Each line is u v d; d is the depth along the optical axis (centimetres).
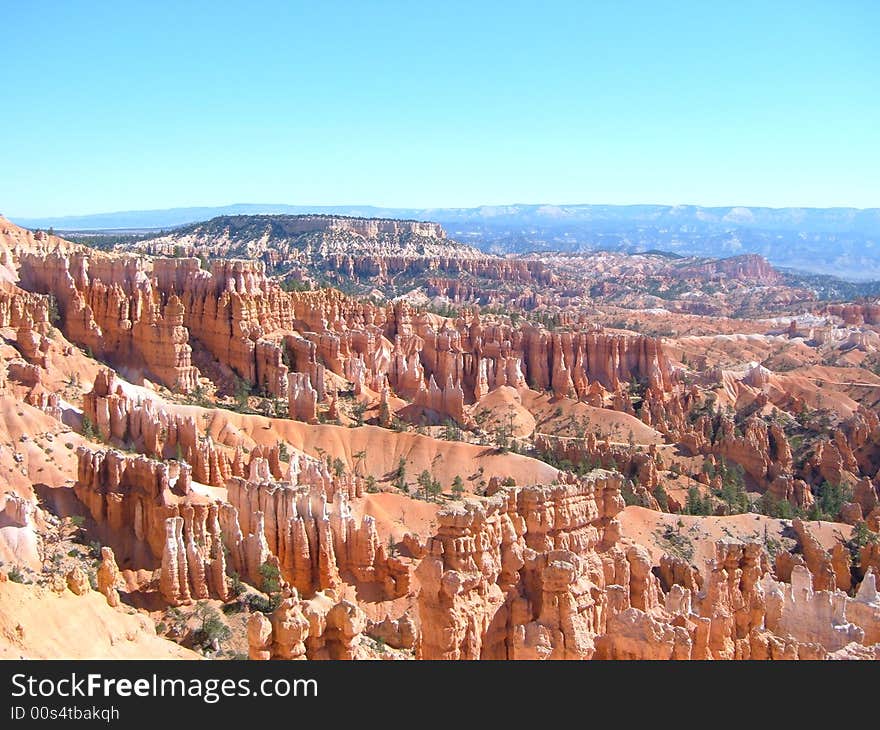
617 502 8381
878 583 10356
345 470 14838
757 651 6047
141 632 6162
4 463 9794
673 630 5478
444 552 6025
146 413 12306
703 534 11394
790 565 9925
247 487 9538
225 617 8225
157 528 9206
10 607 5191
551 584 5581
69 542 9212
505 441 17438
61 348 15450
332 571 9169
